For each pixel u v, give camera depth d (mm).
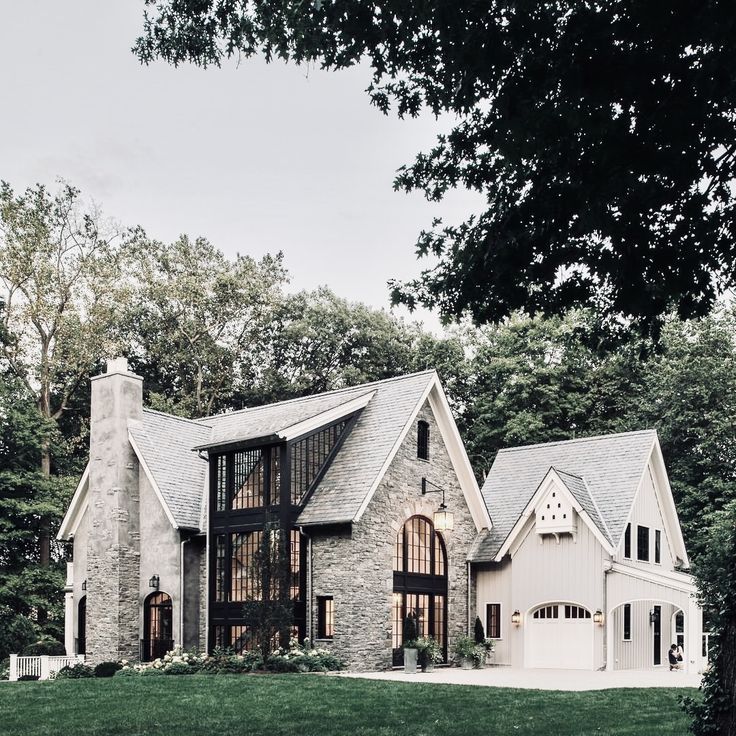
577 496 29266
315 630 26500
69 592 32406
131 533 30125
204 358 50406
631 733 12984
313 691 18125
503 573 30656
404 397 29578
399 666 27234
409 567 28375
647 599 27438
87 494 32312
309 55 10070
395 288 11680
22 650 31219
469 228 11320
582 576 28797
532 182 10219
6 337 40719
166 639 29047
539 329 45406
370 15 9539
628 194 9766
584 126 8914
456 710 15586
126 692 18203
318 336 51156
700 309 10594
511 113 9094
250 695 17578
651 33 8523
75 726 14227
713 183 9836
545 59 8961
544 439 44281
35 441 38312
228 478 28469
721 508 38562
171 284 48438
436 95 10234
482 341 50750
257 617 24594
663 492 33375
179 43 11289
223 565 27984
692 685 21312
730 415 39188
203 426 34312
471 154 10961
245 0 10781
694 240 10008
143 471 30625
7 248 40469
